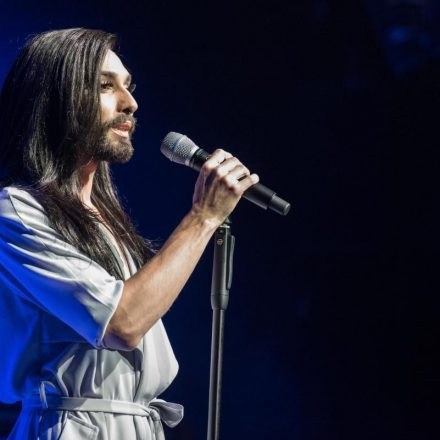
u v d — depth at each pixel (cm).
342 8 1442
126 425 598
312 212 1445
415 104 1412
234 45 1484
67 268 578
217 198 614
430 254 1383
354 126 1439
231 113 1481
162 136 1476
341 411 1381
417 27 1414
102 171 710
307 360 1411
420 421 1342
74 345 593
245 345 1441
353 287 1409
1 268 607
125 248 676
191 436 1388
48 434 577
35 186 614
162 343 653
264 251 1458
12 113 643
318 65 1459
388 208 1413
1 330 607
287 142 1466
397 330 1377
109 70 655
